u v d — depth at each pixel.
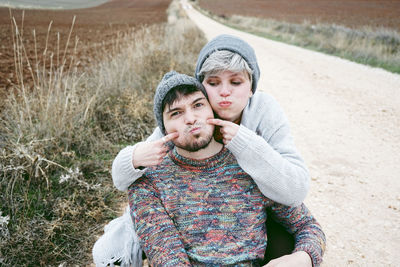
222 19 37.69
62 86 4.50
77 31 19.81
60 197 2.70
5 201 2.57
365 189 3.44
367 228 2.82
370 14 34.44
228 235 1.35
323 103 6.58
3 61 9.18
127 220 1.62
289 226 1.50
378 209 3.09
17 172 2.78
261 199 1.42
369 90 7.53
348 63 11.08
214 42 1.57
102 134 3.78
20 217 2.45
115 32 19.33
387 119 5.59
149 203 1.39
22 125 3.34
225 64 1.42
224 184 1.40
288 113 5.97
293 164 1.47
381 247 2.59
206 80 1.52
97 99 4.41
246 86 1.52
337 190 3.42
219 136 1.55
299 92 7.43
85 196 2.78
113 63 5.96
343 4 50.25
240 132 1.33
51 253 2.23
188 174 1.42
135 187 1.45
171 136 1.36
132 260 1.54
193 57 8.34
